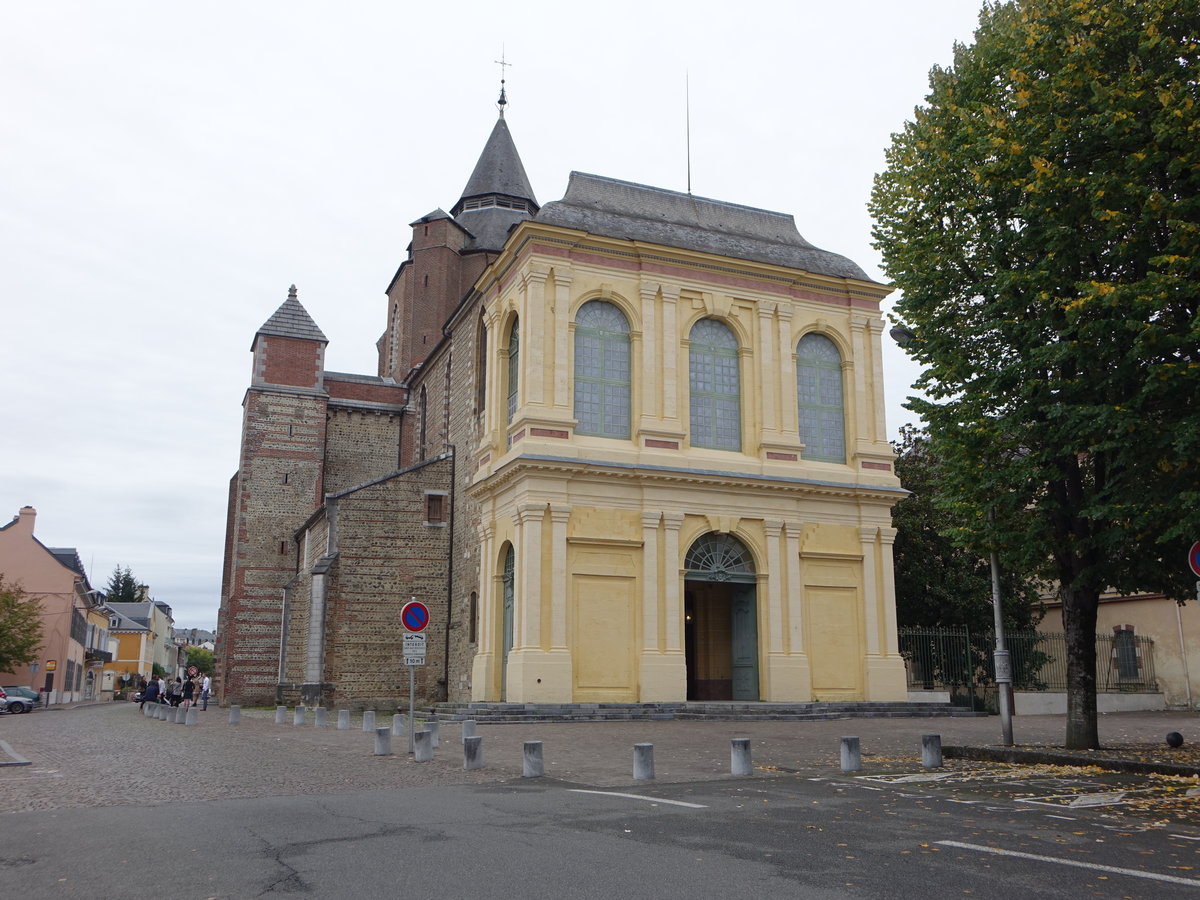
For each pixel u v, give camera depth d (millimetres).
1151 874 6906
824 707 25828
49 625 61688
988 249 15672
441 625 33250
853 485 29141
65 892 6516
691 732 20266
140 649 98688
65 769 14445
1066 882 6645
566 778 12656
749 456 28844
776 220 33219
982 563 32344
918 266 16625
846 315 31062
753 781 12328
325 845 7895
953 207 16516
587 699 25359
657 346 28172
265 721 27625
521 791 11281
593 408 27547
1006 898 6203
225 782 12578
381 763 14648
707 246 30188
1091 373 13281
